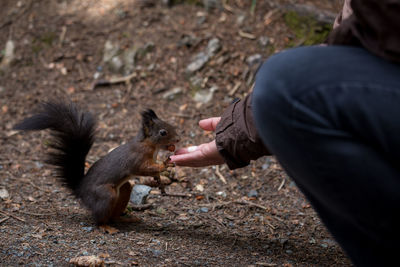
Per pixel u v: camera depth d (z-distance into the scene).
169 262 2.58
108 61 5.27
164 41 5.34
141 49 5.29
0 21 5.80
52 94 4.98
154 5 5.73
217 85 4.92
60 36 5.57
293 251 2.85
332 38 1.63
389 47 1.37
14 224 2.99
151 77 5.09
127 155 2.98
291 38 5.18
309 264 2.68
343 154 1.34
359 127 1.32
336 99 1.33
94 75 5.18
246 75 4.95
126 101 4.87
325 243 2.97
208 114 4.66
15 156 4.14
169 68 5.12
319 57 1.46
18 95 4.99
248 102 2.23
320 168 1.41
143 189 3.47
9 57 5.40
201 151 2.62
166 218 3.26
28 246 2.67
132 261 2.55
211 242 2.91
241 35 5.30
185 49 5.25
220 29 5.38
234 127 2.27
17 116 4.73
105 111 4.76
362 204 1.39
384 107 1.29
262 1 5.59
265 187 3.77
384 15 1.35
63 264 2.47
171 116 4.65
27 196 3.48
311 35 5.13
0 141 4.37
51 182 3.75
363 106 1.30
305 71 1.42
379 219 1.40
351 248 1.76
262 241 2.96
